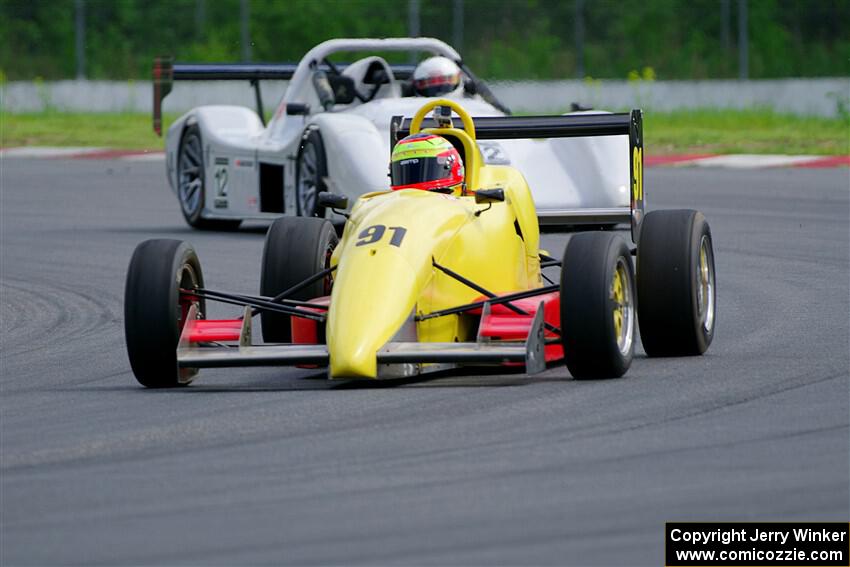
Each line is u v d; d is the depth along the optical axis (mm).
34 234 59688
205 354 28188
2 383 30766
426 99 55094
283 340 31422
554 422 24562
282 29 158500
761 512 19125
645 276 30766
